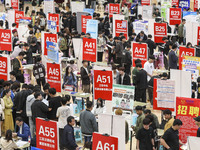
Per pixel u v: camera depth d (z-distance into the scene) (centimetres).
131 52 4266
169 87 2691
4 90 2845
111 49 4516
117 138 1977
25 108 2820
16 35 4678
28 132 2533
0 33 4225
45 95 2864
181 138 2423
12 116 2906
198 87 3192
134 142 2828
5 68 3394
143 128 2192
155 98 2739
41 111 2642
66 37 4784
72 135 2328
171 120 2384
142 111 2605
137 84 3341
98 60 4619
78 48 4178
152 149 2202
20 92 2830
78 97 3397
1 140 2319
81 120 2500
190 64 3234
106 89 2859
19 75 3578
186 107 2398
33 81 4197
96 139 2027
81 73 3488
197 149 1920
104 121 2336
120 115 2514
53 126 2175
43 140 2222
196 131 2386
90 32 4766
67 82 3331
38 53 4566
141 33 4772
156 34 4972
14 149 2342
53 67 3170
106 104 2856
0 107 2761
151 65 3541
